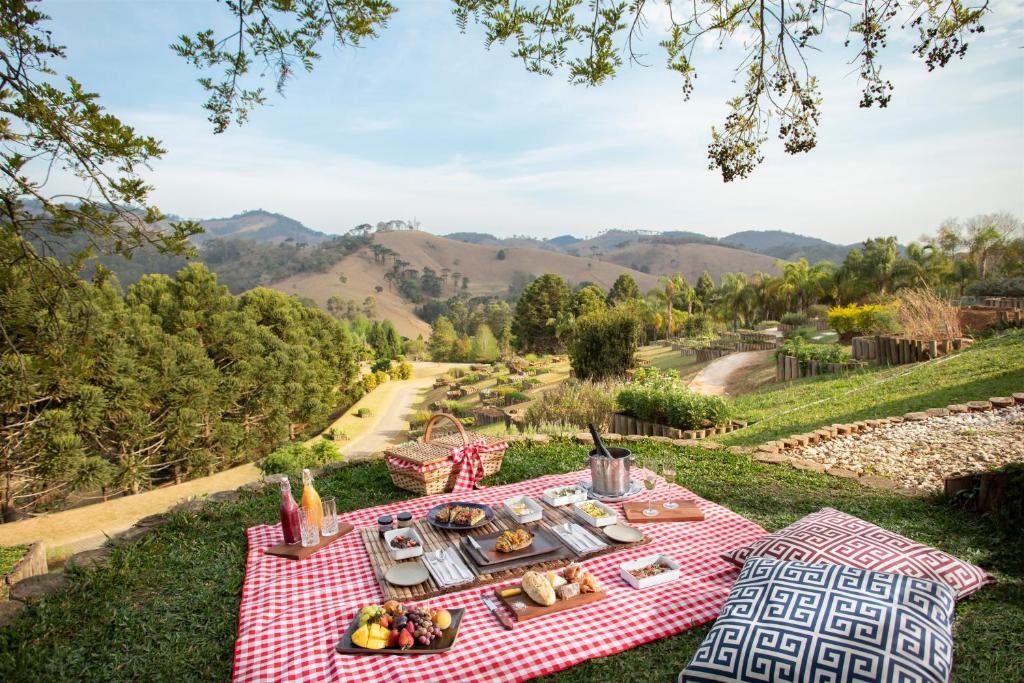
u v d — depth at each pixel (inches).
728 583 139.6
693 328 2294.5
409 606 126.6
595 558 151.7
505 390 1546.5
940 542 169.0
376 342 3590.1
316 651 117.3
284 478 168.1
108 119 126.6
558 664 112.1
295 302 1868.8
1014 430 291.0
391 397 2106.3
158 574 167.6
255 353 1327.5
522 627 122.6
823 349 709.9
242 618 133.2
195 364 1055.6
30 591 160.4
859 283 2034.9
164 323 1284.4
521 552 148.9
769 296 2324.1
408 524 170.7
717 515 179.9
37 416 673.0
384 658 113.5
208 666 124.7
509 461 268.1
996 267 1877.5
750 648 104.0
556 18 140.4
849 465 268.4
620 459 190.9
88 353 195.5
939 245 2025.1
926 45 140.5
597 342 798.5
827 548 136.3
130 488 1007.0
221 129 138.9
